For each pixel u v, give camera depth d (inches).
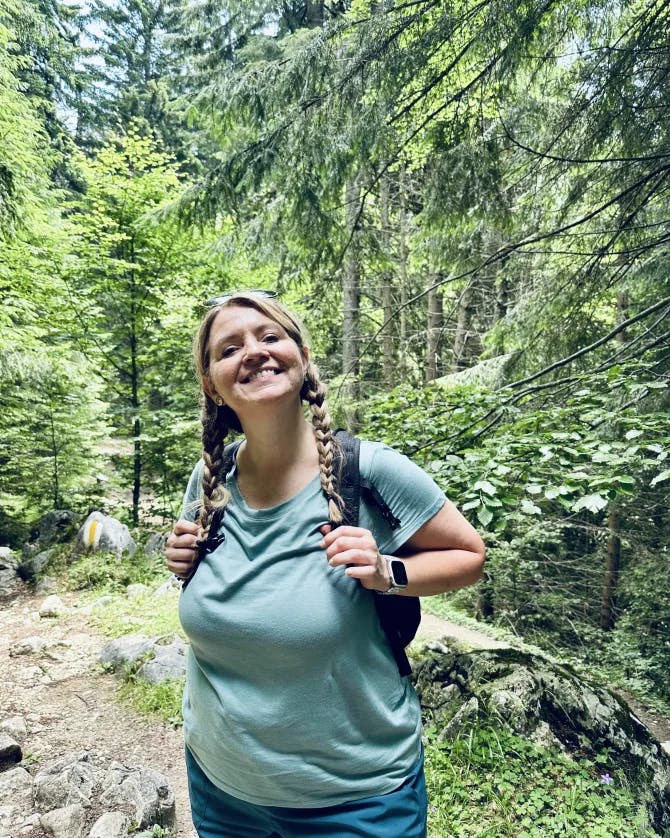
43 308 318.0
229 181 171.6
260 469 43.5
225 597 39.8
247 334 41.4
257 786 41.1
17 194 255.4
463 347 423.8
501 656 122.9
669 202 180.9
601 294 192.5
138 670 165.5
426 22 152.9
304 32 209.0
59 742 133.4
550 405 174.9
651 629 327.3
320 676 38.4
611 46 149.8
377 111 153.3
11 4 369.7
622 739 103.9
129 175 341.7
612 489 102.2
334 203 173.6
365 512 40.9
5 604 236.1
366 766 40.3
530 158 168.7
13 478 335.9
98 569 254.2
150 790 103.3
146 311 352.8
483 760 100.3
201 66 418.6
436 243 208.4
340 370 416.8
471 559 41.6
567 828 86.6
